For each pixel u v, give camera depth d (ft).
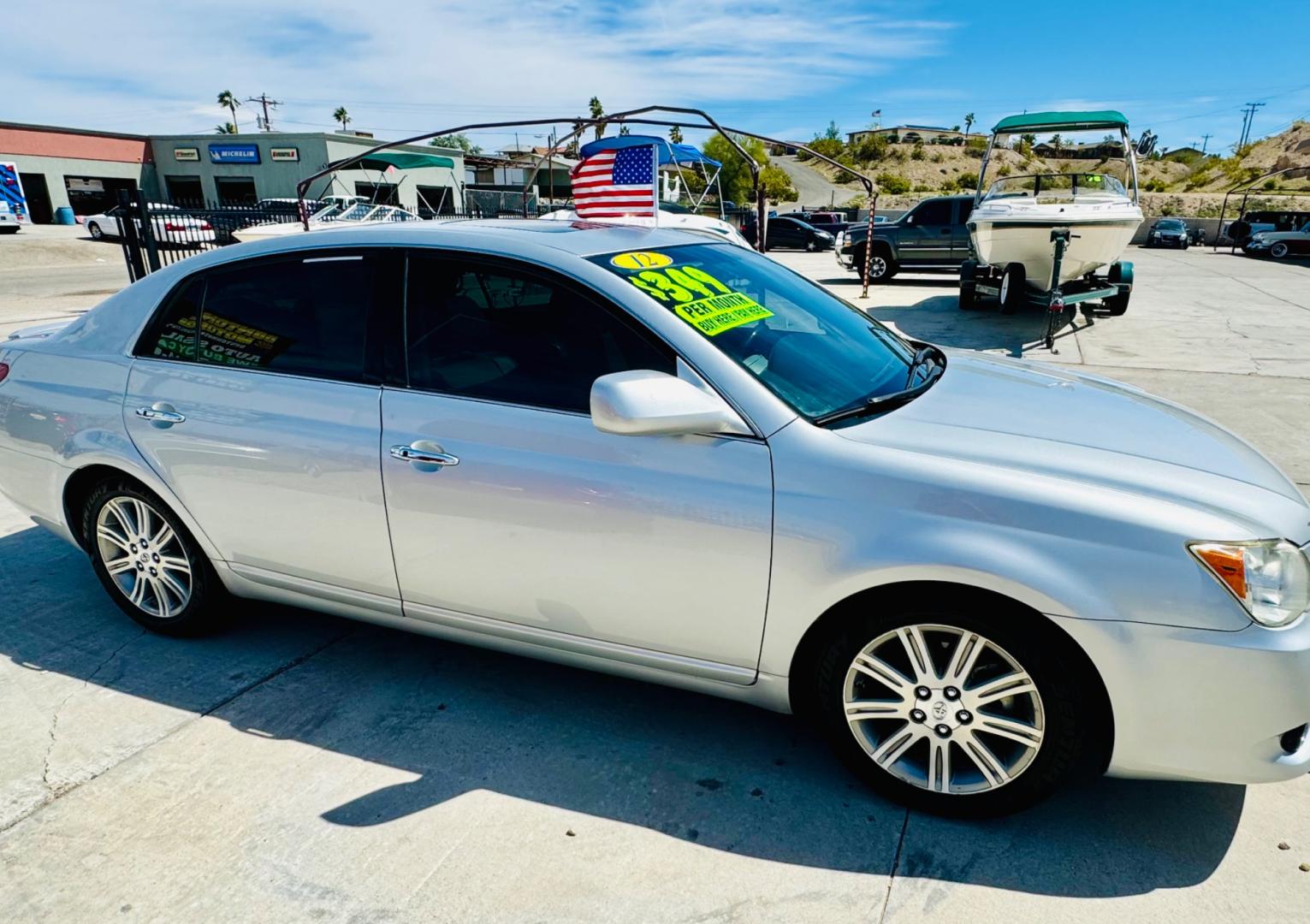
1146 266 73.82
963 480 6.89
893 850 7.22
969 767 7.59
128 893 6.89
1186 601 6.38
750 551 7.34
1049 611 6.59
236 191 134.21
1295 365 26.50
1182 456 7.47
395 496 8.62
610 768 8.35
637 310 8.00
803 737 8.84
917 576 6.89
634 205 33.19
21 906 6.79
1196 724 6.53
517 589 8.41
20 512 15.33
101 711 9.38
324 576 9.49
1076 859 7.07
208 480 9.70
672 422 7.11
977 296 43.24
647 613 7.93
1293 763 6.57
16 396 10.93
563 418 8.00
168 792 8.06
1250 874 6.88
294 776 8.27
